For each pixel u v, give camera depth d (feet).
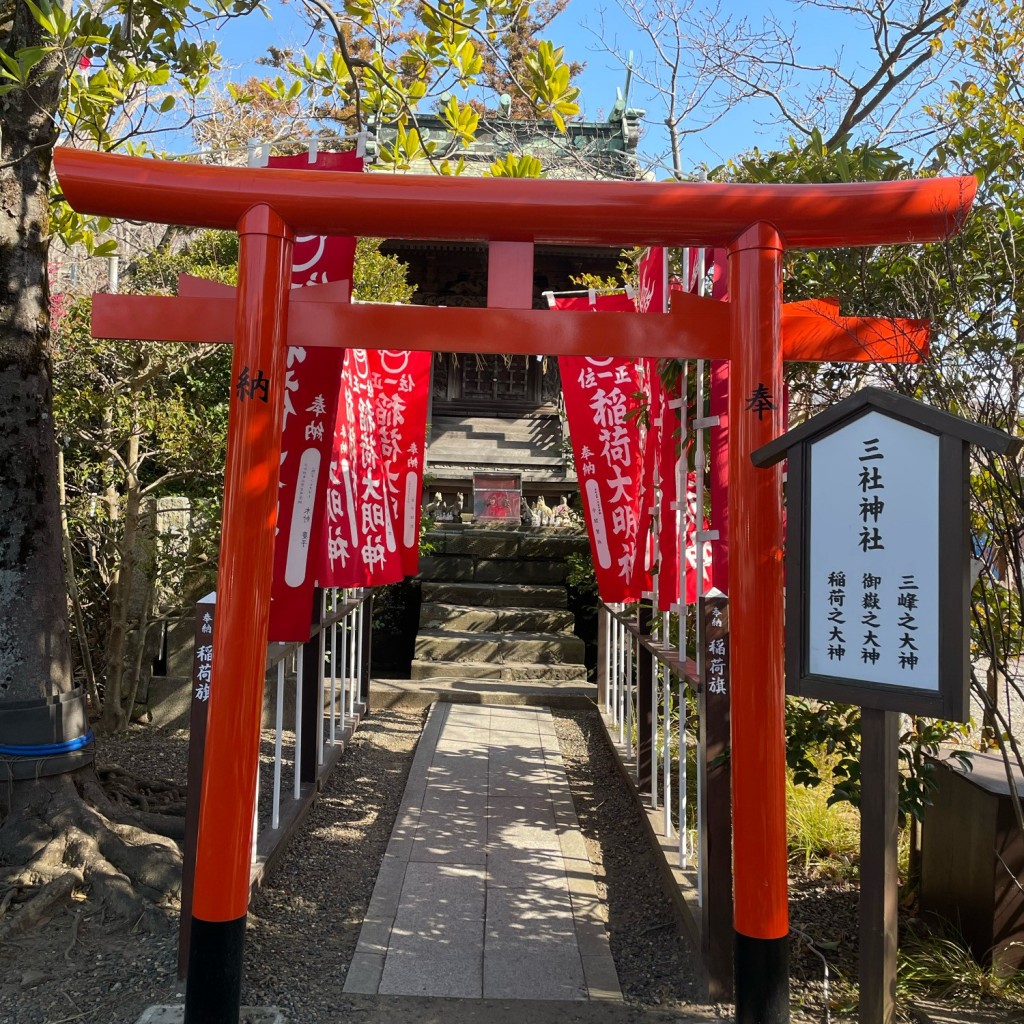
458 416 46.29
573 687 25.26
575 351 9.83
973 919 10.89
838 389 13.38
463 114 15.70
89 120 15.07
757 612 9.25
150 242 32.89
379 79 16.42
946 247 9.87
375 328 9.77
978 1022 9.55
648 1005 10.16
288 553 11.14
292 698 21.16
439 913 12.13
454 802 16.66
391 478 18.84
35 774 13.05
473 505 35.17
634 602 15.64
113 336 9.89
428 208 9.64
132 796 15.31
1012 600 11.32
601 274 44.06
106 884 11.94
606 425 15.16
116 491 22.04
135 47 14.58
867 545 7.78
